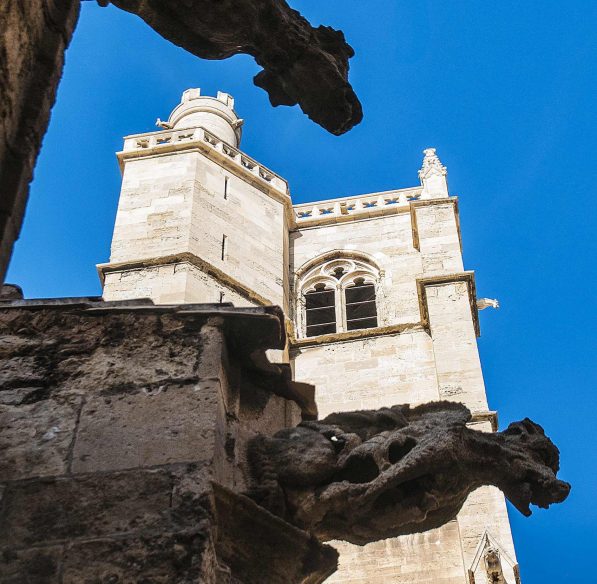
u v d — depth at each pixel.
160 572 6.72
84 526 7.00
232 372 8.39
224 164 37.50
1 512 7.08
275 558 7.58
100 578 6.72
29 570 6.78
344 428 8.76
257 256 35.22
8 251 6.07
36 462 7.40
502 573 23.36
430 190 38.88
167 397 7.78
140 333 8.22
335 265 38.78
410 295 36.62
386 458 8.20
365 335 33.81
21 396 7.83
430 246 35.69
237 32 9.36
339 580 24.95
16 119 6.48
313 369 33.28
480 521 24.80
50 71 6.84
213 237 34.25
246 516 7.45
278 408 8.81
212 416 7.64
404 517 8.13
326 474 8.13
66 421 7.66
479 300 34.62
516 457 8.57
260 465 8.05
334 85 9.62
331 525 8.20
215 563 7.03
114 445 7.48
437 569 24.77
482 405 29.53
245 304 32.62
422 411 8.98
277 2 9.46
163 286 31.25
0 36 6.26
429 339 33.25
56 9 7.11
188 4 9.11
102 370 7.98
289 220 39.50
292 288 37.81
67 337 8.23
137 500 7.12
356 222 39.94
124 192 35.44
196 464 7.32
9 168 6.32
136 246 33.25
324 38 9.85
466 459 8.34
